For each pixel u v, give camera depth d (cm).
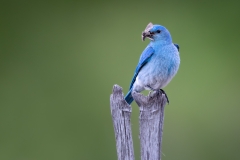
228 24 1811
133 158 760
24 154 1670
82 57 1831
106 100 1728
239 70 1745
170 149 1608
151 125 776
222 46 1783
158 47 998
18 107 1770
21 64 1856
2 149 1675
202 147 1625
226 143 1634
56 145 1672
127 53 1798
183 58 1767
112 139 1652
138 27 1834
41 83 1814
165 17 1836
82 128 1692
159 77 993
